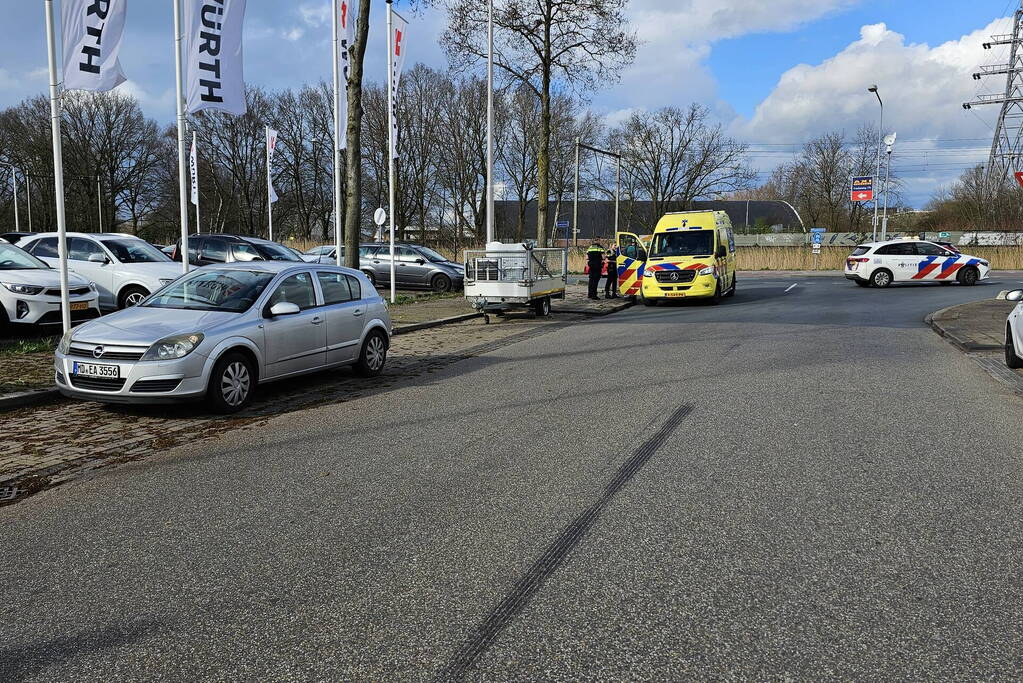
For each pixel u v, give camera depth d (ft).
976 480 16.65
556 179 187.42
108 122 172.45
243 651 9.84
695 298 68.39
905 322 51.03
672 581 11.69
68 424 23.00
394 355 37.99
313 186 193.88
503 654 9.63
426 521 14.43
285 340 26.89
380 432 21.68
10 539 13.98
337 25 53.52
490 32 65.98
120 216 181.98
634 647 9.76
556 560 12.53
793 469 17.46
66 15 32.83
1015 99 180.86
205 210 187.42
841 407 24.13
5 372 29.14
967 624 10.31
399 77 61.93
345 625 10.47
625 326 50.19
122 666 9.53
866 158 212.43
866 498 15.48
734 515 14.53
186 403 26.13
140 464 18.75
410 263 82.33
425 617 10.66
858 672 9.16
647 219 205.46
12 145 165.27
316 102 187.42
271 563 12.62
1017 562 12.33
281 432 21.88
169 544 13.55
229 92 41.24
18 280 37.35
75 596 11.57
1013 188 164.35
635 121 198.90
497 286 52.54
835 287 91.09
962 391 26.89
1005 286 86.17
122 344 23.27
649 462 18.12
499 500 15.56
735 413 23.31
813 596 11.16
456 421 22.93
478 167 187.93
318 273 29.78
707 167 197.16
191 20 40.14
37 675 9.36
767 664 9.34
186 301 26.76
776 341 40.65
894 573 11.93
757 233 231.30
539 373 31.68
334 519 14.64
